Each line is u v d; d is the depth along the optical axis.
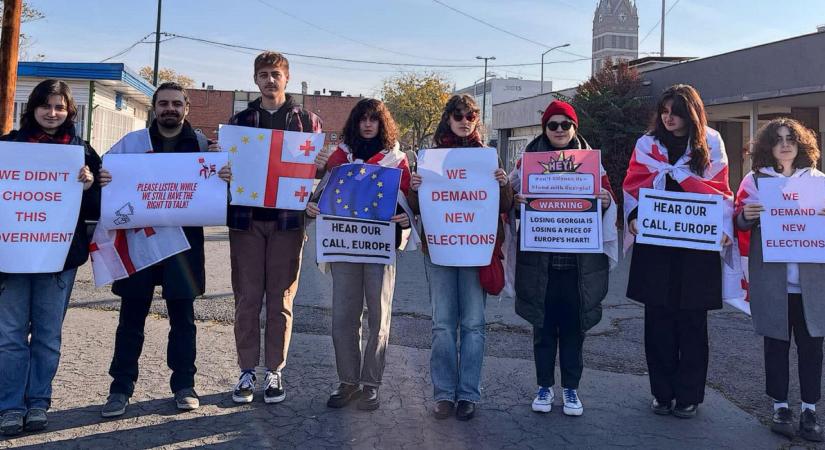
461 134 4.23
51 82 3.81
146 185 3.95
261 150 4.19
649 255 4.15
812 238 3.87
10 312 3.64
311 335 5.96
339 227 4.19
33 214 3.66
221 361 5.05
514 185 4.38
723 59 15.81
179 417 3.93
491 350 5.60
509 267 4.36
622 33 163.12
